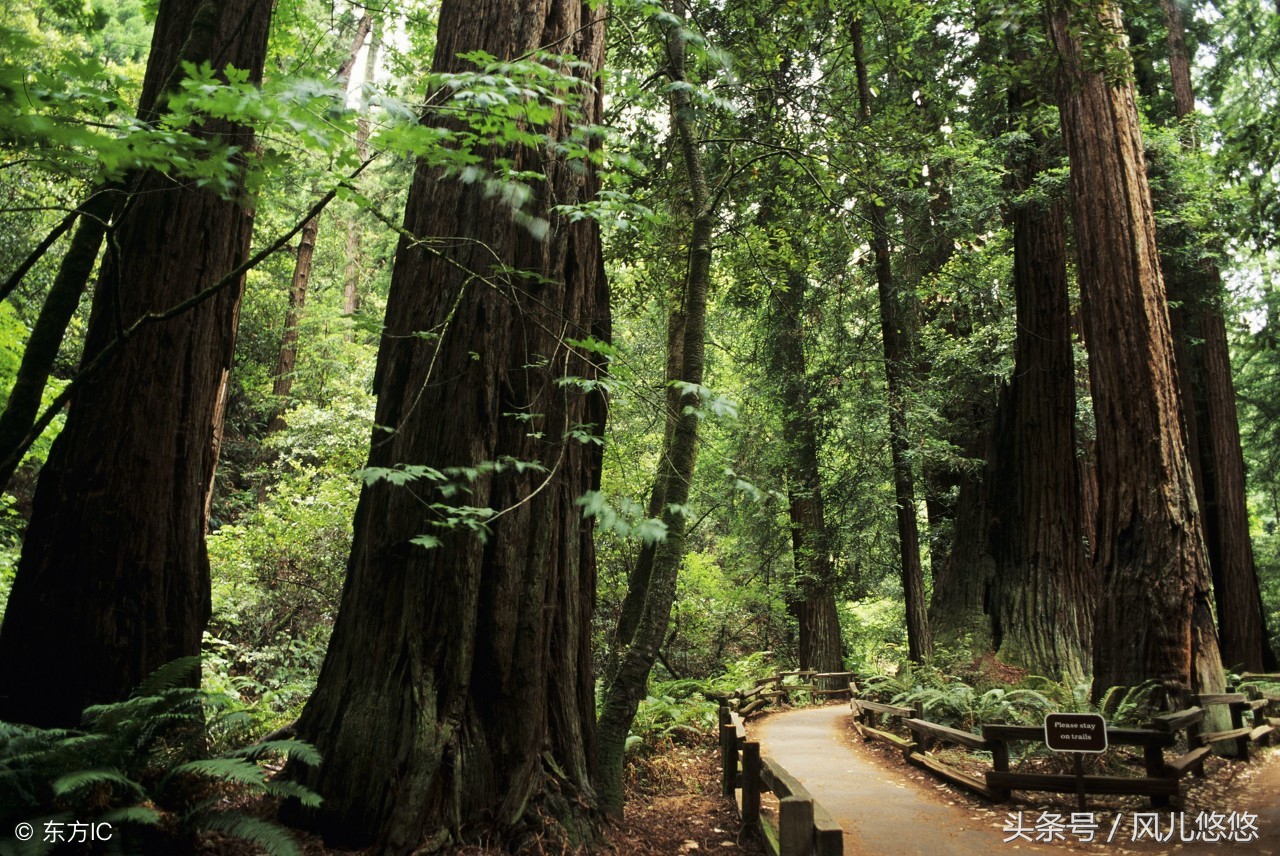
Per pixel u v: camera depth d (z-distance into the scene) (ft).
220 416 19.74
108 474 17.15
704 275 20.65
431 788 14.76
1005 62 35.06
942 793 24.59
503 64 11.69
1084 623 40.70
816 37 39.24
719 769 28.78
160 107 16.17
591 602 19.11
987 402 51.26
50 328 14.38
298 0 26.76
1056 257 43.19
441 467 16.46
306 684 32.22
